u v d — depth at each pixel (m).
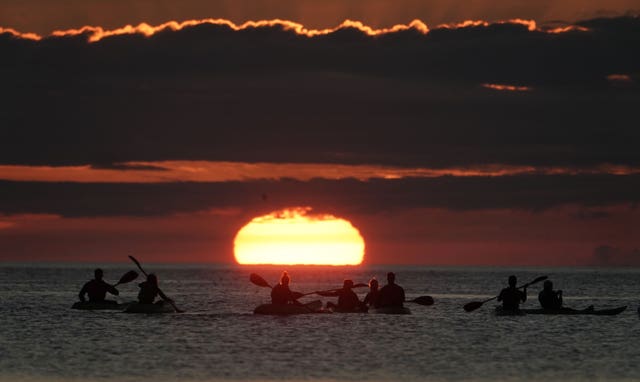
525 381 82.00
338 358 95.69
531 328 126.94
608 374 86.12
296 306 145.12
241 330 120.94
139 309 145.00
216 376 83.56
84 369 86.88
